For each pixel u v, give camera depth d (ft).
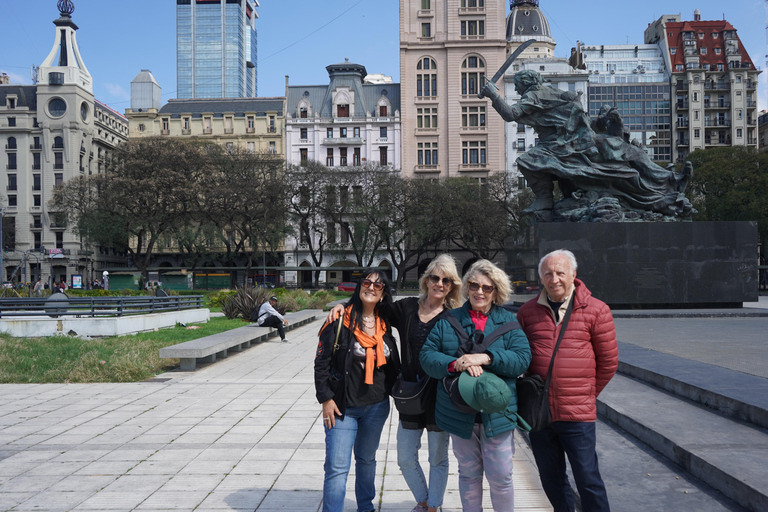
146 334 50.88
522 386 10.90
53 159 225.35
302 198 177.17
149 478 15.80
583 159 57.67
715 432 16.15
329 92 226.58
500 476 10.85
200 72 614.75
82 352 37.58
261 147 223.30
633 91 252.42
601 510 10.59
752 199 131.64
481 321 11.36
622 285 55.26
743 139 248.11
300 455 17.88
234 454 17.98
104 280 147.43
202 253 174.60
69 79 226.99
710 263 55.72
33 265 222.48
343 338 12.32
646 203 58.39
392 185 167.94
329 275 219.41
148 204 156.25
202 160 159.53
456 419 10.96
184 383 30.76
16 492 14.71
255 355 42.55
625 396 21.13
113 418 22.71
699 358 27.04
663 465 15.25
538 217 59.62
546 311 11.45
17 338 46.65
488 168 216.13
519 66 218.79
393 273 214.69
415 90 219.20
